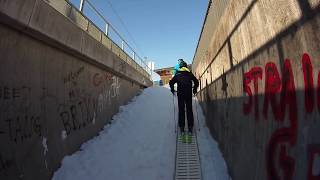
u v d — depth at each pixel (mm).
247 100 4129
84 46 6984
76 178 5406
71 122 6367
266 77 3336
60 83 6023
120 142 7180
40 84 5242
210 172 5438
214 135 6988
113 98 9711
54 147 5539
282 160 2879
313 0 2205
